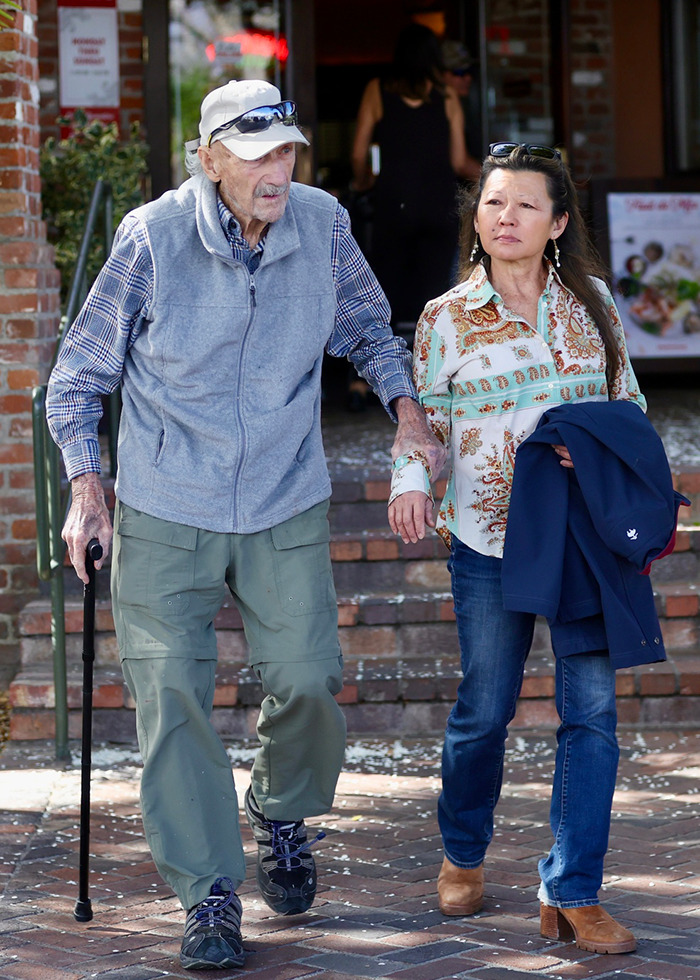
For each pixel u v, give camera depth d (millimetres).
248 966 4012
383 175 11250
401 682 6648
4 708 7305
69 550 4160
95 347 4227
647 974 3891
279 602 4176
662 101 12570
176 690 4059
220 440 4113
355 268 4402
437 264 11336
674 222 11711
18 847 5129
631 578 4039
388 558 7375
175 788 4027
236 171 3977
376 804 5625
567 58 12336
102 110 11016
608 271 4438
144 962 4055
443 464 4312
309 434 4344
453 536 4309
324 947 4148
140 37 11008
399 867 4879
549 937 4176
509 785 5785
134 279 4082
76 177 9445
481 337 4223
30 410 7477
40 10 10852
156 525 4145
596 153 12625
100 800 5703
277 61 11180
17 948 4184
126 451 4230
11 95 7375
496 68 12359
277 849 4375
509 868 4816
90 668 4301
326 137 16672
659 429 9727
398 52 11141
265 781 4371
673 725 6648
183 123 11102
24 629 7027
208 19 11062
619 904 4453
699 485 7918
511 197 4125
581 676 4117
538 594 3947
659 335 11703
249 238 4137
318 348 4254
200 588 4168
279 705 4207
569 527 4043
